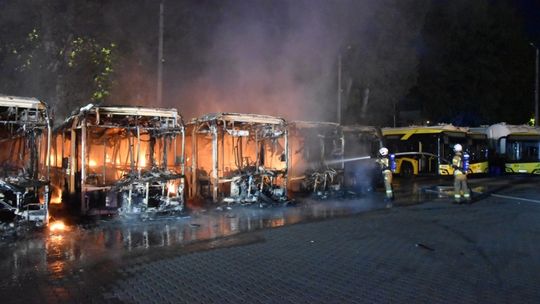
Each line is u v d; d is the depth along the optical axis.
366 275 7.32
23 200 11.30
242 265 7.93
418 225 11.64
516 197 17.48
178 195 13.66
